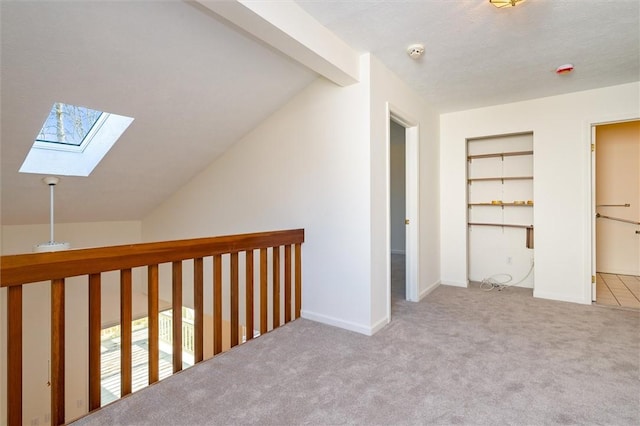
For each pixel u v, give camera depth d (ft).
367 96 8.98
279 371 7.05
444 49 8.68
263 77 9.29
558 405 5.82
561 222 12.19
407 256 12.23
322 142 9.94
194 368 7.20
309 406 5.83
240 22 6.21
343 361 7.47
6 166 9.02
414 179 12.12
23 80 6.79
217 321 7.93
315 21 7.36
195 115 9.86
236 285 8.34
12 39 5.98
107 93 7.90
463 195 14.17
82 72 7.13
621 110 11.12
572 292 12.00
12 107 7.27
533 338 8.69
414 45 8.46
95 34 6.45
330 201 9.78
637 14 7.09
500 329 9.32
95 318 5.80
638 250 16.17
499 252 14.69
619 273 16.53
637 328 9.39
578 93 11.84
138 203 14.19
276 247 9.52
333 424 5.36
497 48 8.64
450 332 9.12
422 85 11.20
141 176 12.17
